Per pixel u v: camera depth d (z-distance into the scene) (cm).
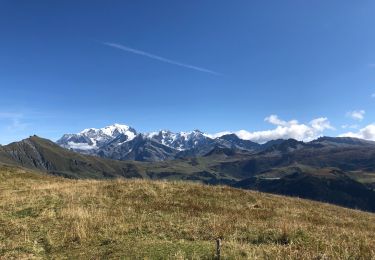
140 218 2778
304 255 1836
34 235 2398
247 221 2741
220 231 2383
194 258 1803
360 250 2000
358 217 3922
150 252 1938
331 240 2206
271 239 2262
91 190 3800
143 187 3966
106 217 2742
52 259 1978
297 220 3122
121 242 2197
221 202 3662
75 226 2481
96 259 1911
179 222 2667
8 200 3406
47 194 3597
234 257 1798
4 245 2188
